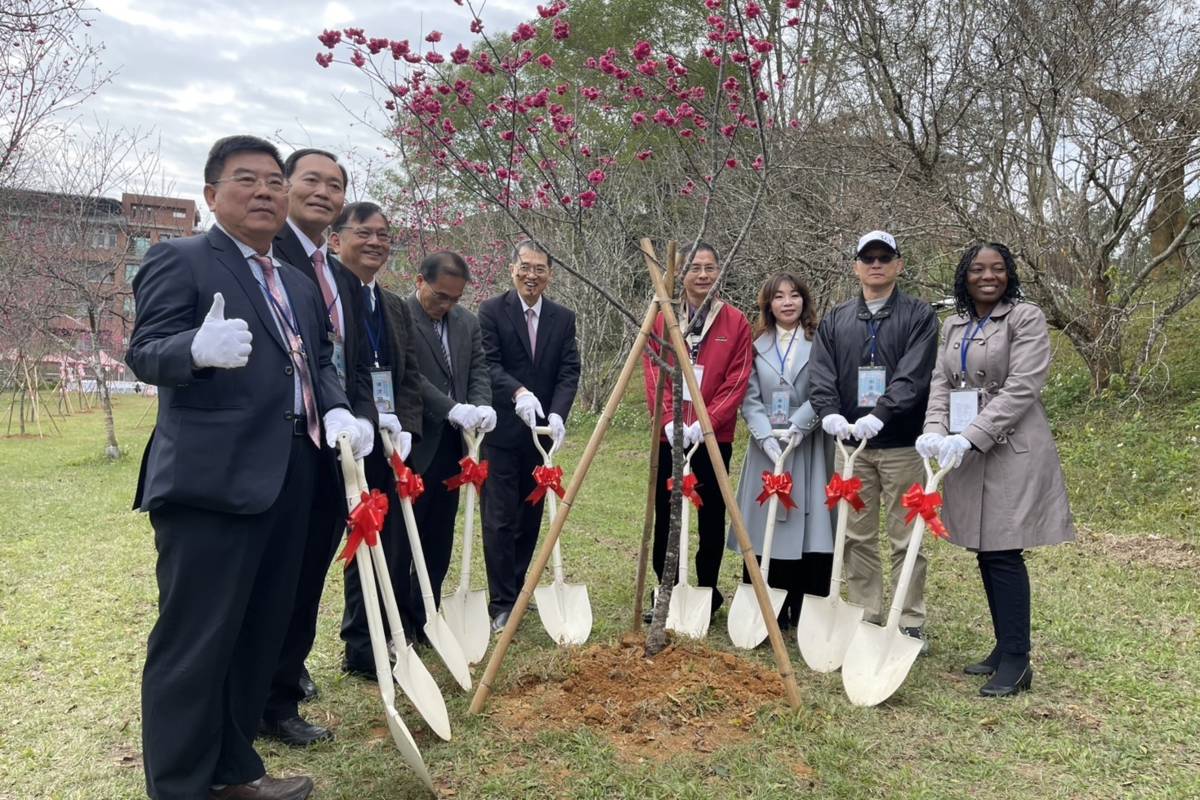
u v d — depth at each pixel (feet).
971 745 9.87
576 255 38.11
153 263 7.99
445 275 13.24
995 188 27.61
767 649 13.17
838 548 12.45
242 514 7.83
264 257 8.65
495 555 14.80
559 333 15.67
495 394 14.83
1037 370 11.47
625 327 40.16
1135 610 14.70
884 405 12.69
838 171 26.22
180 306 7.88
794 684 10.52
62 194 41.06
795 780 8.93
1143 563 17.31
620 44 37.14
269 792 8.54
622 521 22.52
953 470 11.93
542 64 11.84
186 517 7.78
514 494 15.01
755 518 14.24
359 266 11.53
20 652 12.82
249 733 8.59
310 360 8.87
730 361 14.16
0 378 49.55
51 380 76.33
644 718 10.06
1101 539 19.01
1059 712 10.66
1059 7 24.39
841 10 25.45
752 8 11.12
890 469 13.08
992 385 11.93
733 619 13.38
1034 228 25.49
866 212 26.16
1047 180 26.78
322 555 9.84
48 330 39.96
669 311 11.06
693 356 14.25
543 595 13.50
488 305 15.55
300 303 8.94
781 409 14.11
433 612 11.28
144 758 7.93
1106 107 24.90
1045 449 11.59
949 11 26.48
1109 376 26.61
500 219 37.99
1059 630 13.64
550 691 10.79
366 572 8.75
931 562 18.19
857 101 29.40
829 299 30.19
